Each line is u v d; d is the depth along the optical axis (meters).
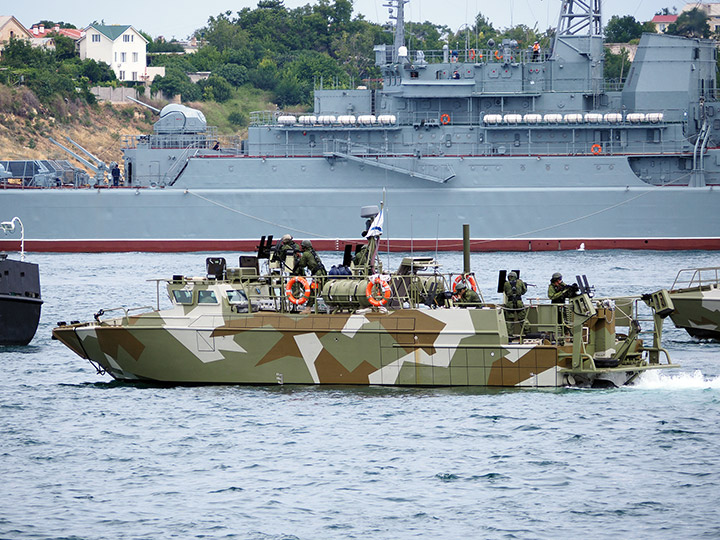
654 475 63.09
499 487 61.31
